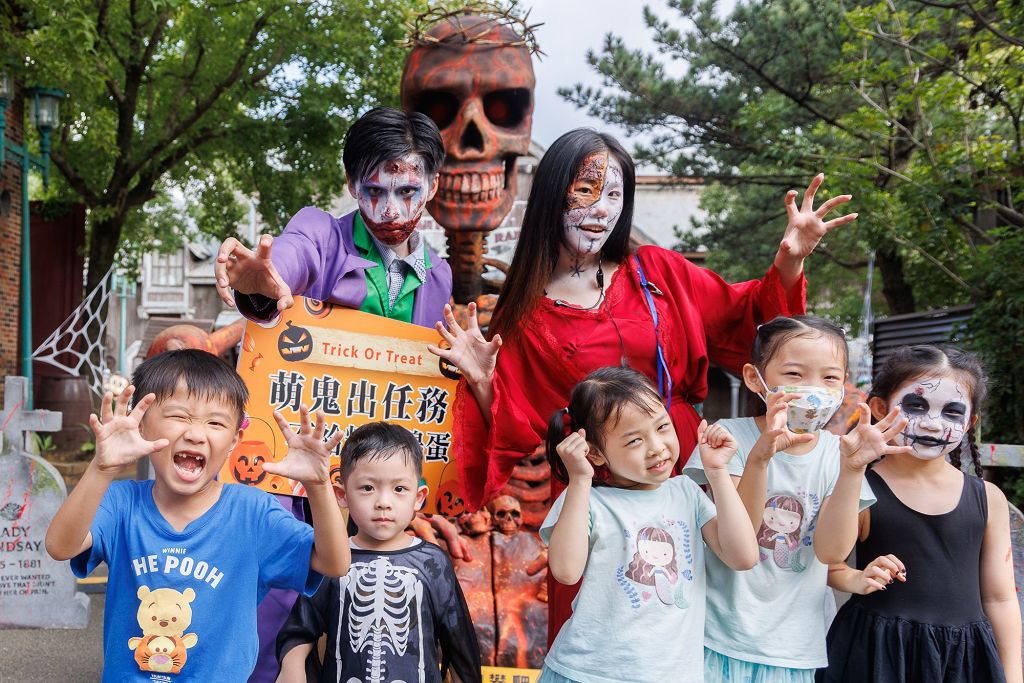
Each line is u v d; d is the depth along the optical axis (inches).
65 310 577.3
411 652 102.7
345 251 124.1
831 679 107.5
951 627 103.3
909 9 405.1
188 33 570.9
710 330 126.5
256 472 117.0
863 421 95.4
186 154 585.6
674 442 100.6
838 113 475.5
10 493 197.6
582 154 119.0
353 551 106.7
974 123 371.9
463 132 158.4
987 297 316.2
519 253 123.0
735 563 95.8
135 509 88.5
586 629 97.2
